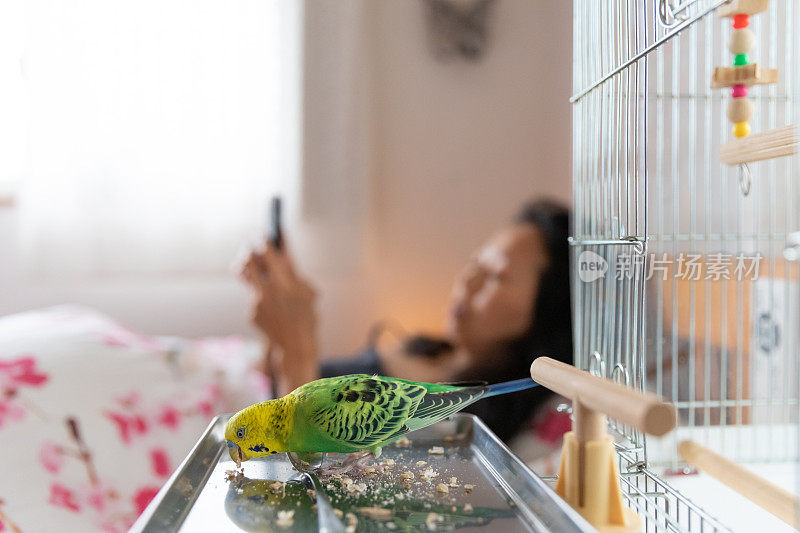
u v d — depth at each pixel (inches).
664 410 14.6
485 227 67.2
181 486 18.7
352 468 21.9
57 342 45.8
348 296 66.3
